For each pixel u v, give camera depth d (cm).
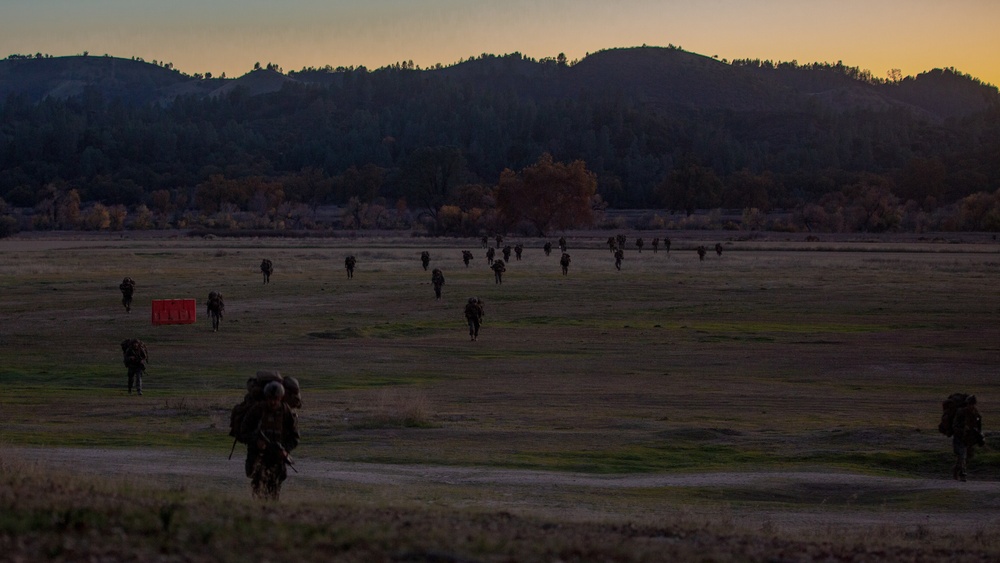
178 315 5394
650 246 14850
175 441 2331
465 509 1447
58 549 843
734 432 2512
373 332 5041
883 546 1230
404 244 15812
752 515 1673
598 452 2278
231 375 3697
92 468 1827
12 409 2856
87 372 3756
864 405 3058
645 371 3847
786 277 8662
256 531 967
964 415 2106
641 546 1043
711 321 5622
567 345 4641
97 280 8231
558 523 1232
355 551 920
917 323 5491
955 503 1839
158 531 946
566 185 18288
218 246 15038
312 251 13200
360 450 2266
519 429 2559
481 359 4191
